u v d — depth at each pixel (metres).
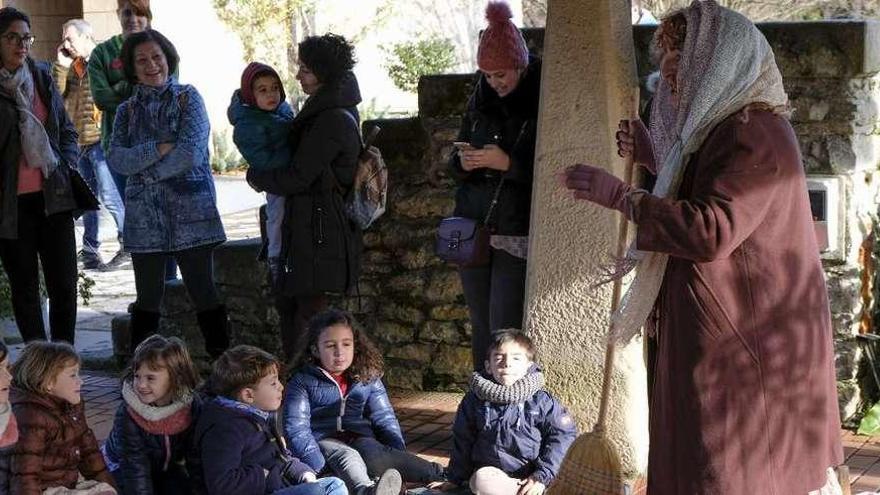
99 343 7.17
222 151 16.97
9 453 3.76
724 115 3.05
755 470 3.05
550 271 4.42
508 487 4.12
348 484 4.29
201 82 16.88
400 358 6.02
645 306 3.22
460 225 4.60
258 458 4.04
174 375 4.07
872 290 5.30
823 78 5.01
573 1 4.23
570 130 4.30
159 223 5.67
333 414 4.50
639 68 5.32
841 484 3.42
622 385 4.38
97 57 7.23
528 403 4.24
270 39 17.27
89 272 9.48
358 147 5.20
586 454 3.69
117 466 4.14
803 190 3.10
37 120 5.81
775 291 3.04
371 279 6.07
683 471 3.12
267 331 6.30
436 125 5.84
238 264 6.31
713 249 2.97
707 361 3.06
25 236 5.91
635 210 3.08
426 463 4.48
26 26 5.83
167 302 6.46
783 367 3.05
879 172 5.44
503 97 4.55
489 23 4.54
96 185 9.45
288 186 5.09
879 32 5.08
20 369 3.84
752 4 12.18
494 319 4.68
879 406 4.99
